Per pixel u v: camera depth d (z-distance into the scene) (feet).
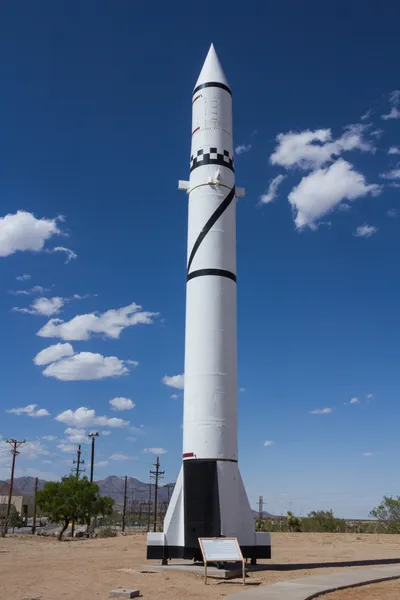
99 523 312.50
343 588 55.21
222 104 86.12
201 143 84.23
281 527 182.29
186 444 72.54
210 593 51.52
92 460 245.65
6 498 435.12
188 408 73.87
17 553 99.25
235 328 78.07
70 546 119.65
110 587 54.54
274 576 63.26
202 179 82.23
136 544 122.62
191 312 77.66
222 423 72.49
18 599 47.75
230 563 69.72
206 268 78.33
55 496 172.04
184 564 69.10
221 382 74.13
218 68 88.79
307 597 48.55
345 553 96.27
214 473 70.18
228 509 69.36
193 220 81.66
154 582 57.88
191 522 68.44
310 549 104.78
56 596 49.42
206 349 75.05
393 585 58.13
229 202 82.23
